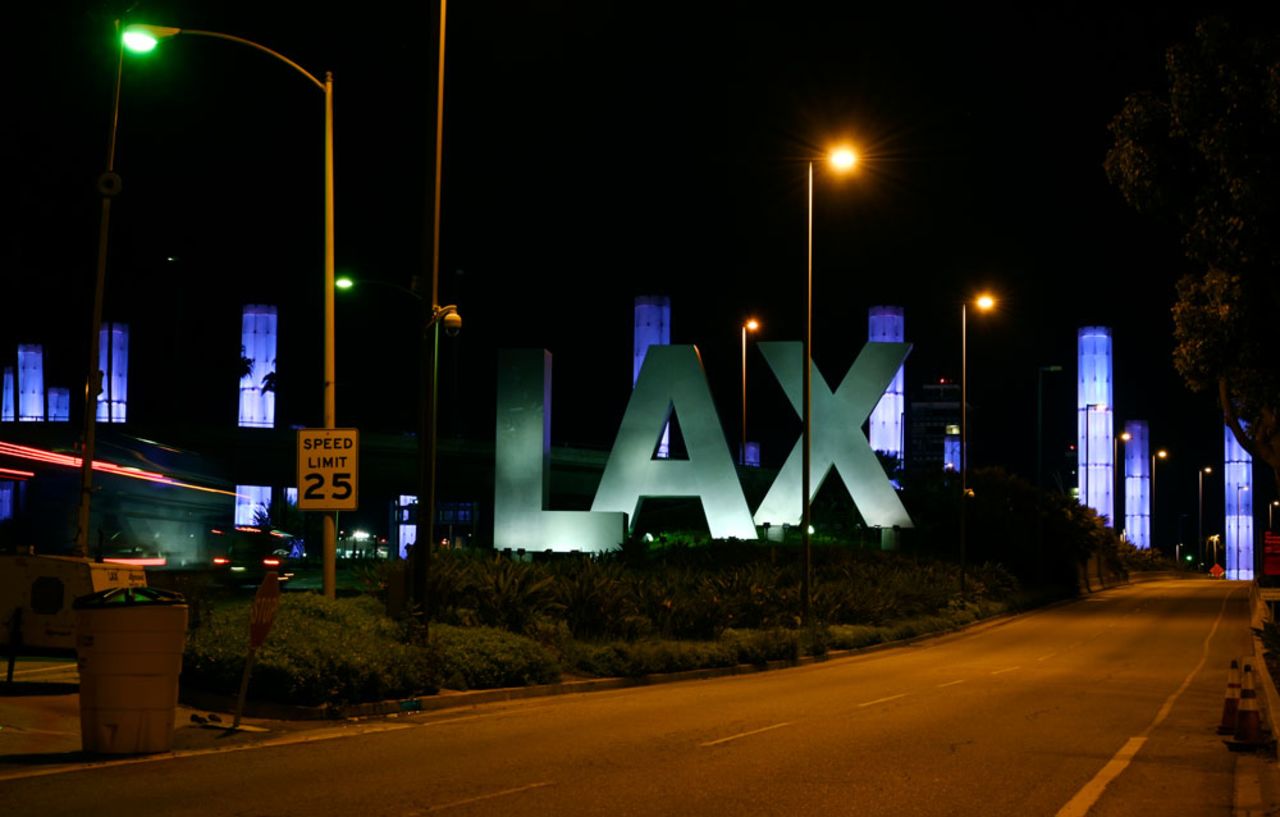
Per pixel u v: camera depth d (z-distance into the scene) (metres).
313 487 19.50
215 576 42.72
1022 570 71.75
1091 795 11.55
